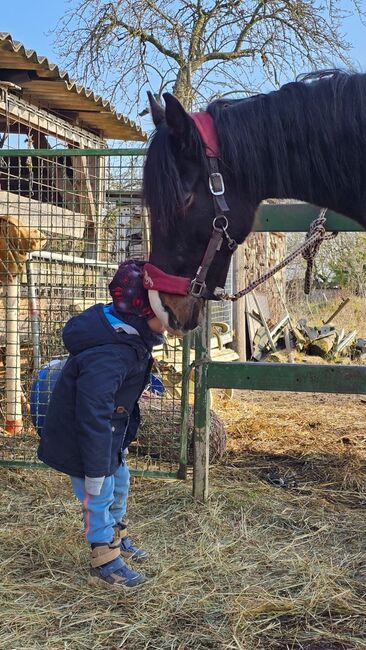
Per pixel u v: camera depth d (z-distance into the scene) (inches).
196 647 86.7
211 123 85.5
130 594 99.0
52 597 98.7
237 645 86.7
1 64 228.2
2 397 181.0
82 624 91.7
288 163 86.7
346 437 194.5
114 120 315.0
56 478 151.8
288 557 113.0
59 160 293.0
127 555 109.6
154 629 90.8
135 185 144.1
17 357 171.5
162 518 128.6
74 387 99.4
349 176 87.1
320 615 95.2
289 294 595.8
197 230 83.4
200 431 135.8
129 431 107.0
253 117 85.8
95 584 101.0
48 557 110.6
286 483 153.2
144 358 101.1
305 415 236.4
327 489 150.0
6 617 92.6
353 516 132.5
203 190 83.3
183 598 98.7
